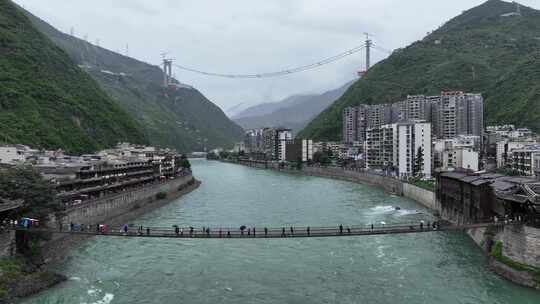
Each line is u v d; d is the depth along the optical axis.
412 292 60.88
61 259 75.69
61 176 108.06
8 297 56.19
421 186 147.00
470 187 92.19
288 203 143.88
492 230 79.56
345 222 108.19
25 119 168.38
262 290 61.69
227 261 75.81
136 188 140.38
